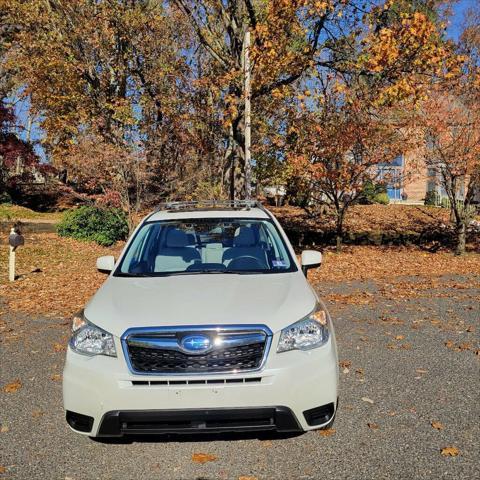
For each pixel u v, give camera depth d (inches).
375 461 133.6
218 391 126.8
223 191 592.7
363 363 209.9
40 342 250.5
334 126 481.7
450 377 193.0
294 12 421.1
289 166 492.7
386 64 411.5
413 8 495.5
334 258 548.1
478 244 653.3
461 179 567.5
